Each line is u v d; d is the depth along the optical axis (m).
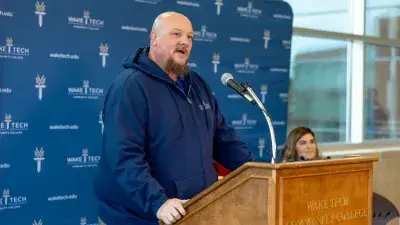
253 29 4.54
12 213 3.46
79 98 3.69
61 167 3.63
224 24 4.38
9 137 3.44
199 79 2.65
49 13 3.57
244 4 4.48
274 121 4.69
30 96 3.51
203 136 2.50
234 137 2.67
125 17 3.87
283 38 4.72
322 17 5.40
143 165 2.25
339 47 5.60
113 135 2.31
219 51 4.36
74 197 3.69
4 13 3.41
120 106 2.34
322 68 5.44
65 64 3.63
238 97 4.46
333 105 5.56
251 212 1.81
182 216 2.01
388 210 4.59
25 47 3.49
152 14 3.99
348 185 1.99
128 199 2.38
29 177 3.52
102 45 3.77
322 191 1.89
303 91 5.28
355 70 5.75
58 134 3.62
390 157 5.91
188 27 2.48
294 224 1.80
